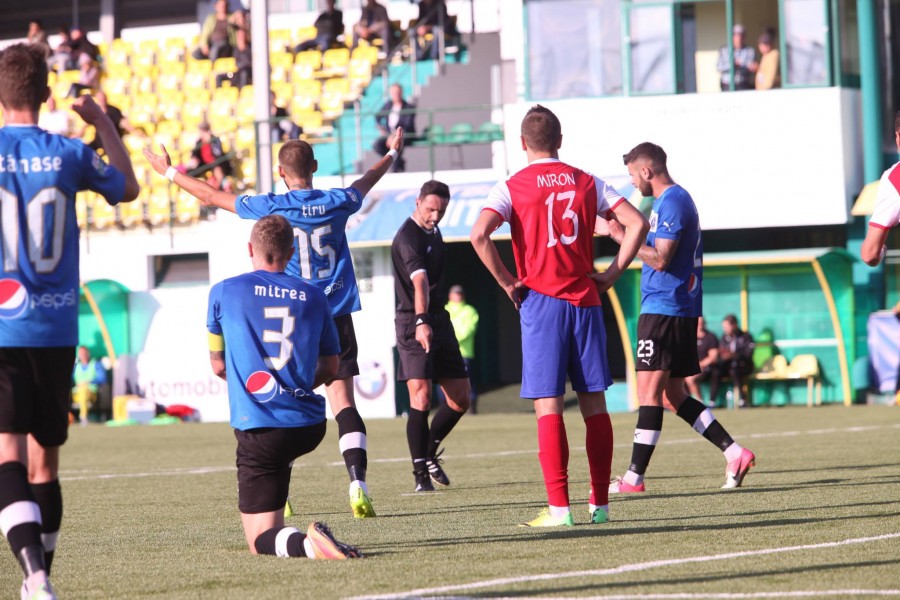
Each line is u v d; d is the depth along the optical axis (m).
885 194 14.71
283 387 12.92
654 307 19.44
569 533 14.73
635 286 52.69
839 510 16.44
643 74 53.44
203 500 20.97
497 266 14.88
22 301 10.52
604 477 15.57
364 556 13.14
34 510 10.23
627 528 15.04
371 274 53.66
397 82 62.56
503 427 42.06
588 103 53.94
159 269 59.72
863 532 14.27
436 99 58.91
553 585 11.07
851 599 10.20
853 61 53.09
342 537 14.96
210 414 56.06
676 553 12.89
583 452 29.47
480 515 17.17
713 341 50.47
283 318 12.99
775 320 52.47
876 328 51.19
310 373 13.05
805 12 51.81
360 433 17.34
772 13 53.31
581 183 15.08
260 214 16.61
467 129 57.28
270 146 54.31
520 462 27.59
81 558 13.99
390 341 53.41
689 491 19.62
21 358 10.53
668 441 32.41
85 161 10.89
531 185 14.95
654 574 11.57
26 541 10.10
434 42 62.53
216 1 74.38
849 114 52.41
